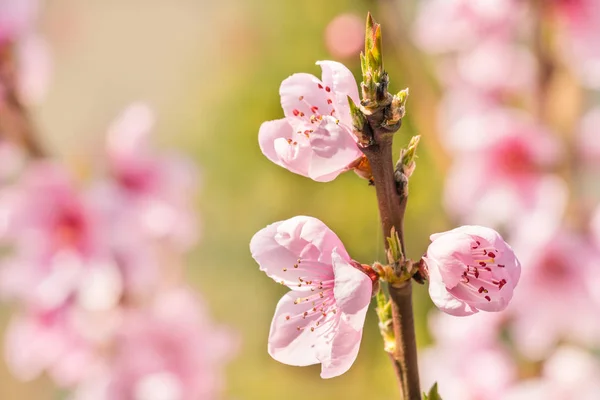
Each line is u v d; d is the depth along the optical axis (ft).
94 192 2.42
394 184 1.51
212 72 5.51
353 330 1.49
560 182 2.70
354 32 3.14
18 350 2.61
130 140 2.53
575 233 2.67
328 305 1.54
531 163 2.73
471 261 1.49
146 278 2.50
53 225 2.44
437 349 2.97
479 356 2.79
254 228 5.66
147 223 2.52
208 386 2.72
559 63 2.66
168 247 2.70
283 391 5.22
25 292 2.47
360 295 1.49
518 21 2.72
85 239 2.43
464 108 2.89
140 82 7.26
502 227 2.91
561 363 2.64
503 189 2.74
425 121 3.20
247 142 5.21
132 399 2.58
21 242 2.45
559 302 2.67
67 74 5.37
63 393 3.65
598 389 2.61
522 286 2.67
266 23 4.95
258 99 5.05
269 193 5.23
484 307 1.48
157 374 2.60
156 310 2.65
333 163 1.50
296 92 1.55
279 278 1.55
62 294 2.45
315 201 5.01
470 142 2.74
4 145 2.40
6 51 2.34
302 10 4.70
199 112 5.63
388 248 1.52
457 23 2.85
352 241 4.88
